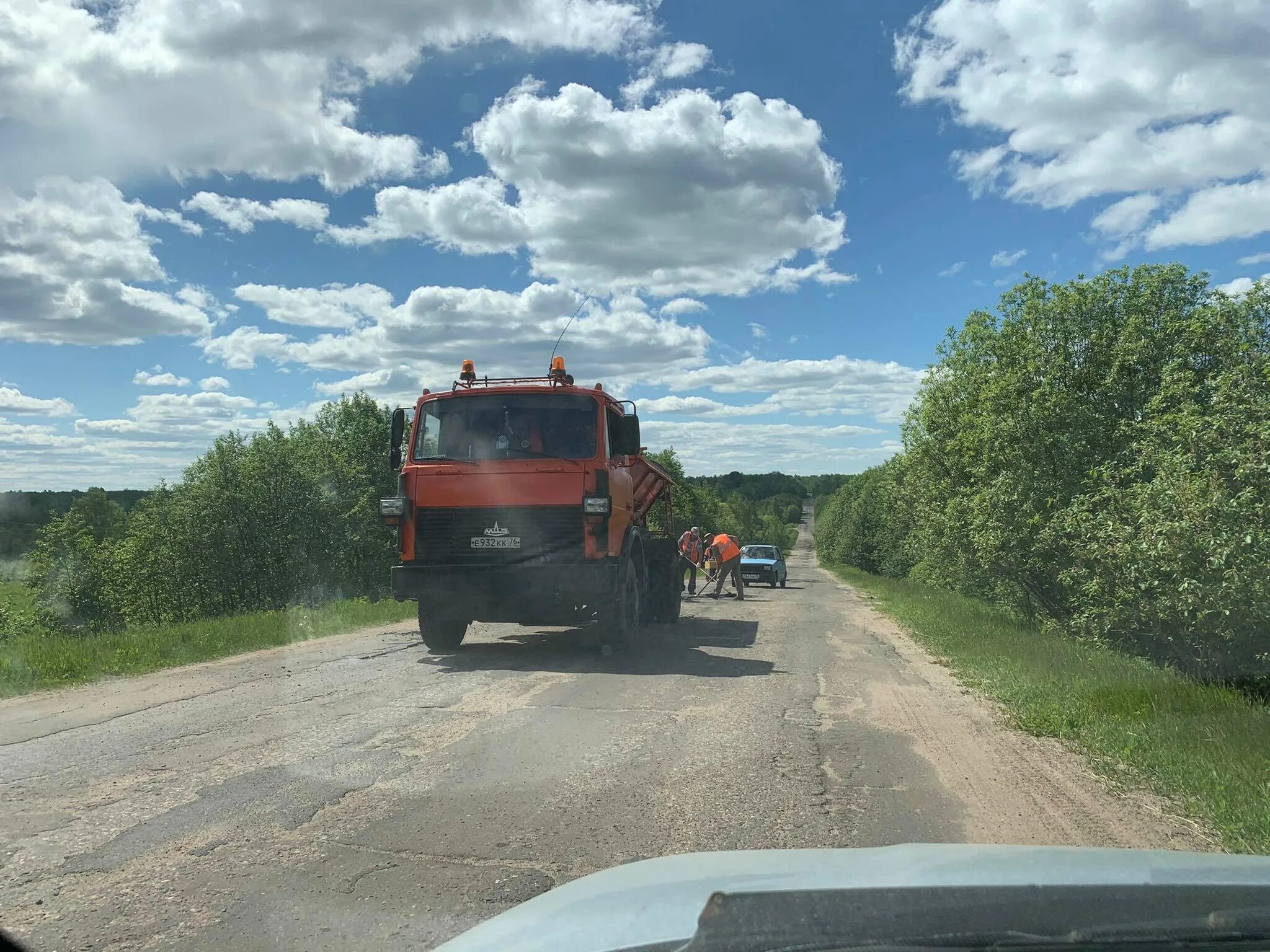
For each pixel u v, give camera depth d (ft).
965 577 63.46
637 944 5.64
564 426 33.94
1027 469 44.62
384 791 16.48
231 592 90.27
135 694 26.50
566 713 23.72
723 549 74.49
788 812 15.57
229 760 18.61
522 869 12.73
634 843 13.89
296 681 28.89
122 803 15.61
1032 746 21.45
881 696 27.71
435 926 10.82
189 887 11.98
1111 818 15.79
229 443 91.20
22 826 14.39
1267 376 28.53
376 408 134.82
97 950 10.16
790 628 49.01
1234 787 16.84
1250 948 5.75
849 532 211.41
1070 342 49.96
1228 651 29.22
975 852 7.96
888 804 16.20
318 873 12.50
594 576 32.60
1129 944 5.68
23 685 27.35
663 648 38.04
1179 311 48.14
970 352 62.28
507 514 33.24
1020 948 5.64
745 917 5.81
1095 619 35.04
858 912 5.93
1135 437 41.83
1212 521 26.73
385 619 49.55
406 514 33.63
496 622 34.76
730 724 22.80
